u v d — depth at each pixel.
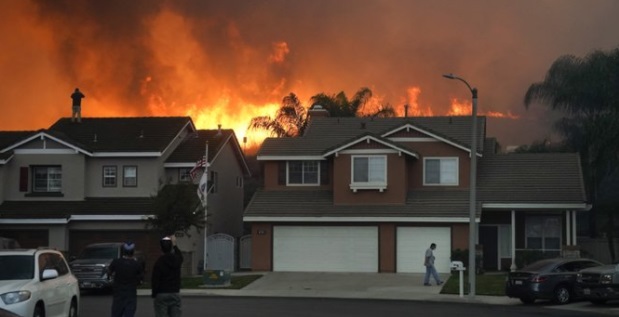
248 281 35.56
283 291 32.22
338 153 41.31
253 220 40.91
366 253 40.31
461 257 38.94
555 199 40.06
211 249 43.22
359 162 41.19
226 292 31.62
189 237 39.31
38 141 42.88
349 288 33.50
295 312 23.59
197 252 43.34
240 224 52.56
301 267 40.78
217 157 46.69
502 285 33.22
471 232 29.53
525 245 42.44
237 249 44.97
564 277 27.42
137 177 42.66
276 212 40.91
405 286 34.22
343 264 40.44
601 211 48.28
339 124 46.09
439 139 41.78
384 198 40.75
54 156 42.72
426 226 39.88
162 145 42.78
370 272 40.06
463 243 39.44
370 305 26.55
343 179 41.22
